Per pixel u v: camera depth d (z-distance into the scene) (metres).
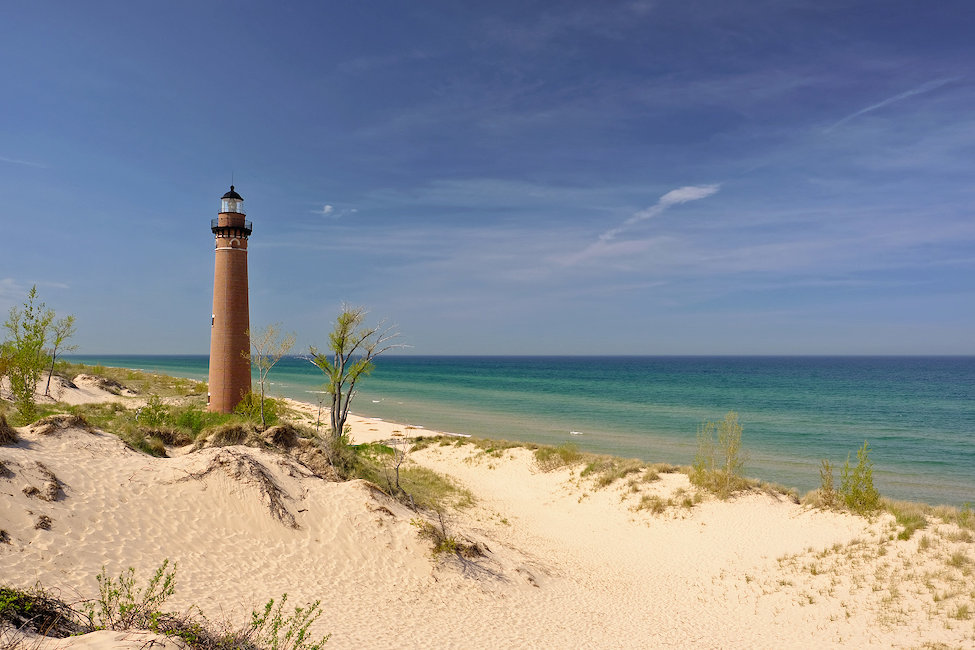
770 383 128.50
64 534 11.73
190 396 48.47
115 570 11.26
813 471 38.00
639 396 92.31
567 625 14.59
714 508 24.61
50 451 14.88
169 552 12.88
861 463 22.16
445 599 14.84
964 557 16.58
